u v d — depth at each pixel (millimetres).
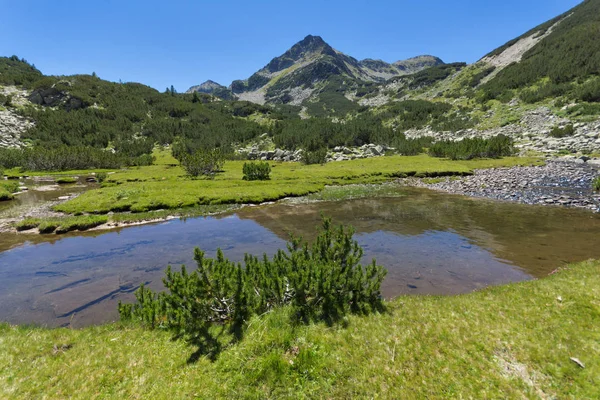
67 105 165375
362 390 6527
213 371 7199
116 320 11500
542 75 132250
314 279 9344
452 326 8617
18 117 133875
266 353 7539
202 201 35812
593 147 66000
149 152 129625
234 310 8922
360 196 38844
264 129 162625
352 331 8469
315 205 34344
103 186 50281
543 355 7227
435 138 112000
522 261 16312
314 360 7281
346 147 107500
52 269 16922
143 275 16047
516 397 6168
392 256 17688
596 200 29609
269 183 48938
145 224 27219
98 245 21250
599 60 113000
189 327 8969
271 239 22156
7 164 82875
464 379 6684
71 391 6625
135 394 6551
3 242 22109
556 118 95812
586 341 7617
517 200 32094
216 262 9734
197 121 178625
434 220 25734
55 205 34094
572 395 6133
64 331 9547
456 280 14258
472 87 175500
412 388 6539
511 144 77000
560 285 10906
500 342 7793
